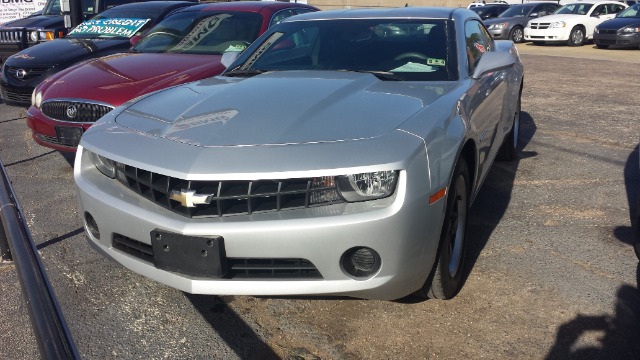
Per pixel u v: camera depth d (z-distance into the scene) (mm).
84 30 7863
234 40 6246
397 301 3195
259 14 6559
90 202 2949
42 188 5277
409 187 2562
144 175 2781
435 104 3100
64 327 1686
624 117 7656
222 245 2559
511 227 4176
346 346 2832
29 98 7145
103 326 3053
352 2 31938
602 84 10430
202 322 3080
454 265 3203
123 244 2912
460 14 4320
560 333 2895
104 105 4945
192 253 2592
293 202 2594
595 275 3457
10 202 2543
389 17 4293
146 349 2859
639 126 7145
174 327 3041
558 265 3586
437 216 2730
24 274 1908
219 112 3027
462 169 3131
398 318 3047
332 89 3268
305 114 2908
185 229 2576
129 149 2854
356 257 2621
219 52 6074
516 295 3242
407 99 3150
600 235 4016
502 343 2824
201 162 2592
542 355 2730
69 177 5605
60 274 3609
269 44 4348
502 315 3055
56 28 10258
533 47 18594
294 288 2609
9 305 3336
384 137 2662
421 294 3090
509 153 5652
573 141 6500
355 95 3195
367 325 2998
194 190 2574
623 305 3131
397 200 2545
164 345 2889
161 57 5840
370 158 2539
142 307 3232
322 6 31734
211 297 3318
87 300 3305
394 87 3402
